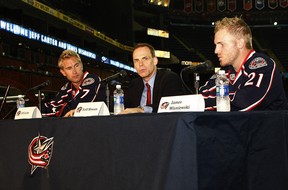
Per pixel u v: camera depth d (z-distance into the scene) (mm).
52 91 8648
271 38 27516
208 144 1193
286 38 27484
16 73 7203
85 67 13828
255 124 1358
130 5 21484
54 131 1561
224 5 28109
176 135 1168
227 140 1257
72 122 1509
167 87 2984
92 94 3189
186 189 1139
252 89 2025
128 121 1326
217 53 2246
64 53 3303
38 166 1598
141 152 1273
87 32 14773
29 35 10109
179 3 28281
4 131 1769
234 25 2186
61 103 3408
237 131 1287
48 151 1565
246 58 2189
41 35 10719
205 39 27453
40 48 11148
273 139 1414
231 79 2344
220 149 1229
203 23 28328
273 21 28875
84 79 3271
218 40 2219
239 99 2021
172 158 1164
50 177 1544
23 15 12328
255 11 28594
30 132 1658
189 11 27641
